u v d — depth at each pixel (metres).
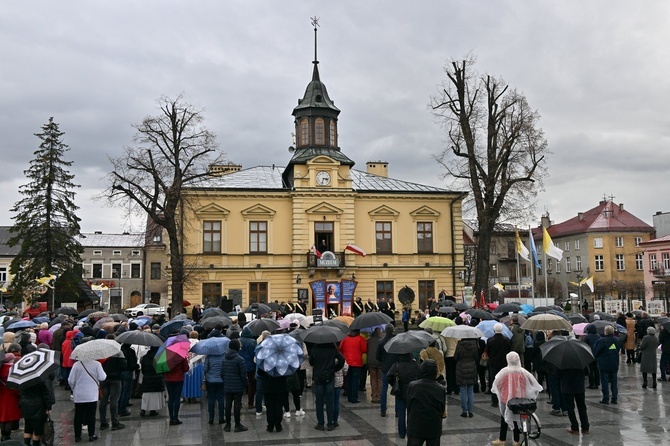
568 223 97.06
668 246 67.81
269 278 45.22
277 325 17.52
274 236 45.56
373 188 48.59
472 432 13.24
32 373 11.34
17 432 14.01
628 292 78.12
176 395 14.48
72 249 51.16
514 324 17.66
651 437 12.70
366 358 17.23
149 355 15.63
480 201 40.66
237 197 45.28
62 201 50.62
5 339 13.62
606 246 88.75
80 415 13.01
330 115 49.38
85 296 52.66
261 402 15.45
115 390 14.14
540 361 17.50
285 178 49.88
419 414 9.56
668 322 20.42
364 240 46.97
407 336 12.92
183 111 39.56
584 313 34.56
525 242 102.50
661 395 17.61
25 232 49.81
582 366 12.54
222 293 44.66
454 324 17.80
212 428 14.12
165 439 13.10
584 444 12.18
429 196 48.09
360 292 46.47
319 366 13.68
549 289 89.06
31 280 48.41
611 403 16.33
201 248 44.69
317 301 41.84
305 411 16.00
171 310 38.53
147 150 38.53
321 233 46.00
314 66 51.81
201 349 14.54
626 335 24.61
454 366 18.02
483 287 39.72
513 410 11.02
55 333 19.69
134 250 79.62
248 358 16.22
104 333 16.23
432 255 47.81
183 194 42.38
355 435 13.19
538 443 12.26
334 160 46.06
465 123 41.34
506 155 40.03
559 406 14.96
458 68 41.81
